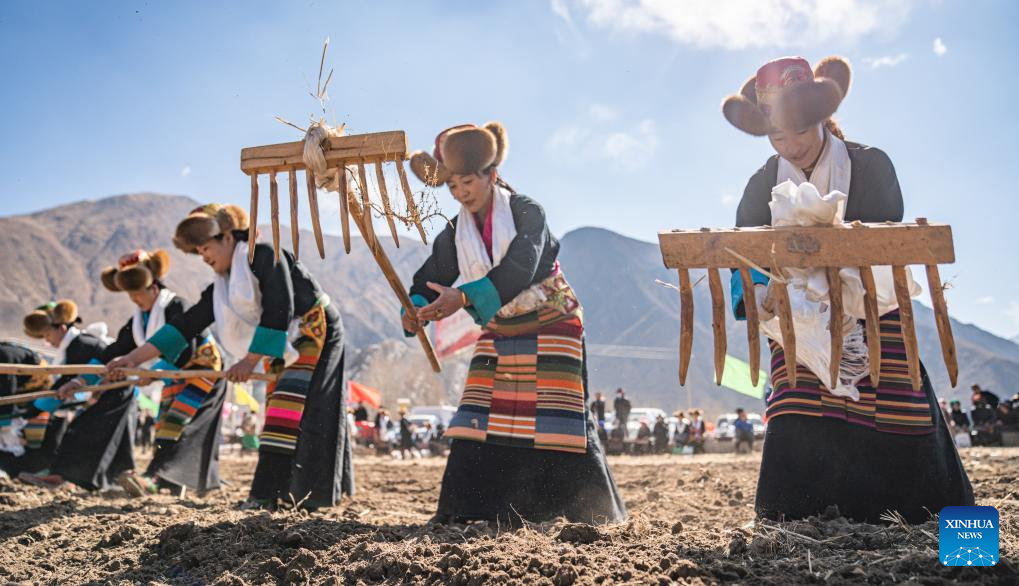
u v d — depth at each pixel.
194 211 5.21
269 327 5.00
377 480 9.37
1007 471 7.15
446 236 4.41
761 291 3.63
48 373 4.93
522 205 4.15
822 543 3.13
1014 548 2.96
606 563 2.91
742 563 2.90
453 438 4.18
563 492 4.01
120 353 6.59
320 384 5.19
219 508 4.92
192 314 5.32
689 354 3.36
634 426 27.64
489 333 4.29
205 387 6.43
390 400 94.19
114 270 6.76
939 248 3.20
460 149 4.02
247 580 3.21
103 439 6.63
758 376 3.36
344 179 3.92
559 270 4.25
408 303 4.13
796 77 3.73
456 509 4.02
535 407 4.09
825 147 3.88
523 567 2.91
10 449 7.39
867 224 3.26
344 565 3.25
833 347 3.35
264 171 4.02
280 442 5.05
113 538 3.91
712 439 22.42
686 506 6.09
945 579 2.64
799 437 3.65
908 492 3.56
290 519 4.05
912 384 3.41
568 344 4.15
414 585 2.96
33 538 4.11
